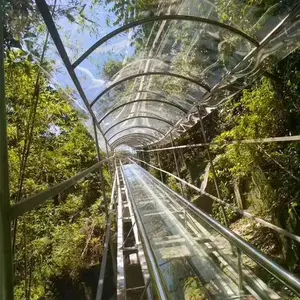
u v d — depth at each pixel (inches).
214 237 131.6
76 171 400.5
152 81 232.4
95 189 514.9
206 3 132.2
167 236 163.2
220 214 300.7
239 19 134.3
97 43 125.5
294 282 56.5
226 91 212.1
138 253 155.4
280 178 202.4
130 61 173.9
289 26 118.8
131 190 345.1
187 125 337.7
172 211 210.4
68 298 380.2
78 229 422.0
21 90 193.9
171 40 156.2
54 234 356.5
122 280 137.0
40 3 79.4
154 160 691.4
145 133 572.4
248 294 97.2
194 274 119.0
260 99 201.9
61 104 278.2
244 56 152.2
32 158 247.1
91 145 509.0
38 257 309.4
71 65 124.1
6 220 27.6
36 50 124.1
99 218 442.0
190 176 420.2
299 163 181.6
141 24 131.2
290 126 189.6
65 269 379.6
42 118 257.3
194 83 212.1
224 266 112.8
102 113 266.4
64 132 342.0
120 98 254.4
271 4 115.0
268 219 222.2
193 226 162.7
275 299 87.4
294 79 173.3
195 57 174.7
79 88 148.2
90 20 130.3
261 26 128.5
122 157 1305.4
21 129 210.7
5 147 28.4
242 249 84.4
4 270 26.5
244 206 267.9
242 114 253.8
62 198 444.8
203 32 149.1
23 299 232.8
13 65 147.4
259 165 215.3
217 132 345.1
